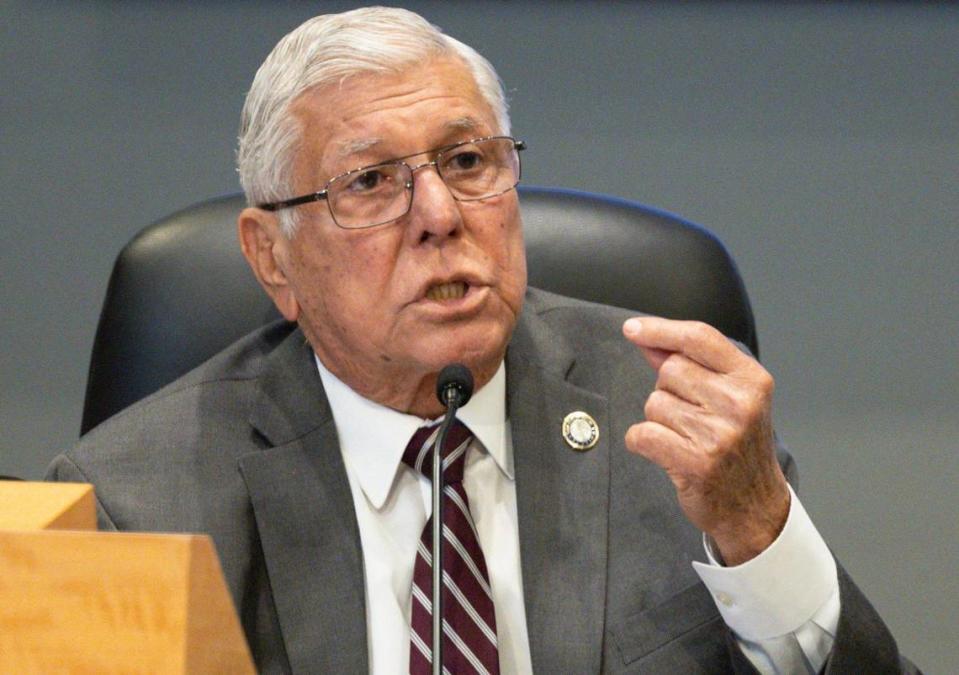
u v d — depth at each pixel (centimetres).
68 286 1216
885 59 1272
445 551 545
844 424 1188
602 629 537
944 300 1221
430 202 530
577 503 565
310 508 559
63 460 581
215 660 312
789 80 1266
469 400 557
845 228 1240
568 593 545
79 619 302
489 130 554
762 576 495
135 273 693
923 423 1184
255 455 568
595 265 698
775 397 1198
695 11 1266
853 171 1251
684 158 1249
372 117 538
